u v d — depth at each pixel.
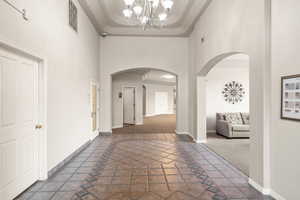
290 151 2.02
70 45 3.63
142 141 5.39
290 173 2.02
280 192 2.17
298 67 1.92
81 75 4.33
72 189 2.47
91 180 2.75
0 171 2.00
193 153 4.18
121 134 6.47
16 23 2.07
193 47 5.60
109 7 4.90
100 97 6.32
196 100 5.27
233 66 7.00
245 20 2.76
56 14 3.03
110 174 2.98
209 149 4.52
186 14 5.11
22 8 2.16
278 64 2.20
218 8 3.67
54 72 2.97
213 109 7.14
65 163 3.42
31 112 2.55
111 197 2.29
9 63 2.13
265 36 2.34
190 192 2.42
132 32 6.03
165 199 2.25
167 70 6.35
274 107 2.27
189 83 6.18
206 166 3.36
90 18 4.91
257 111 2.50
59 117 3.17
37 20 2.47
